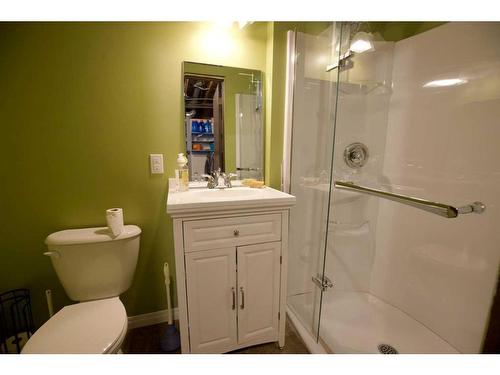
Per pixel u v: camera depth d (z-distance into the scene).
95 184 1.29
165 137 1.36
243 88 1.46
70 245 1.10
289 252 1.55
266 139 1.53
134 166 1.33
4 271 1.23
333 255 1.64
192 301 1.08
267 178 1.53
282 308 1.25
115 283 1.19
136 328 1.46
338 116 1.48
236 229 1.10
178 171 1.36
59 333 0.90
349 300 1.65
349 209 1.61
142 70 1.27
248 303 1.18
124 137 1.29
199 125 1.41
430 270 1.35
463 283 1.19
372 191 1.34
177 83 1.34
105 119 1.25
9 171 1.17
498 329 1.07
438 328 1.31
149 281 1.46
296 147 1.46
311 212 1.48
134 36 1.24
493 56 1.04
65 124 1.20
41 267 1.27
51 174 1.22
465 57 1.14
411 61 1.40
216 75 1.40
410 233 1.46
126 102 1.27
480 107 1.09
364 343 1.28
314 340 1.30
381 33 1.52
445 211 1.03
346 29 1.33
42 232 1.25
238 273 1.13
